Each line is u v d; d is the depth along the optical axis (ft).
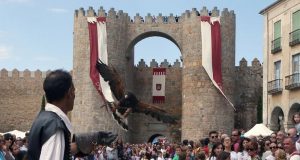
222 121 192.34
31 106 234.38
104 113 192.13
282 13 149.28
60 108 17.35
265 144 59.26
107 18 199.00
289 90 142.92
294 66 141.90
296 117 52.26
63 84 17.21
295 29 142.31
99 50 195.72
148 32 206.18
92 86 193.57
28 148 16.17
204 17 195.21
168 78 219.82
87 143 20.63
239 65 216.74
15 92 235.81
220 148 50.01
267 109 155.53
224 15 196.24
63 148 16.02
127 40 206.18
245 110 213.46
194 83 195.11
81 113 195.11
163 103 218.59
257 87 214.48
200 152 51.13
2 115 235.40
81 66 197.67
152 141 228.22
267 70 156.66
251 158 54.49
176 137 214.48
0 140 42.52
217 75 192.44
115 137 21.11
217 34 194.08
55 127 16.03
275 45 151.64
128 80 209.87
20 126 233.76
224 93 194.08
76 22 200.75
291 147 41.68
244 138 55.93
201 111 192.44
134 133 219.41
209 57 193.47
